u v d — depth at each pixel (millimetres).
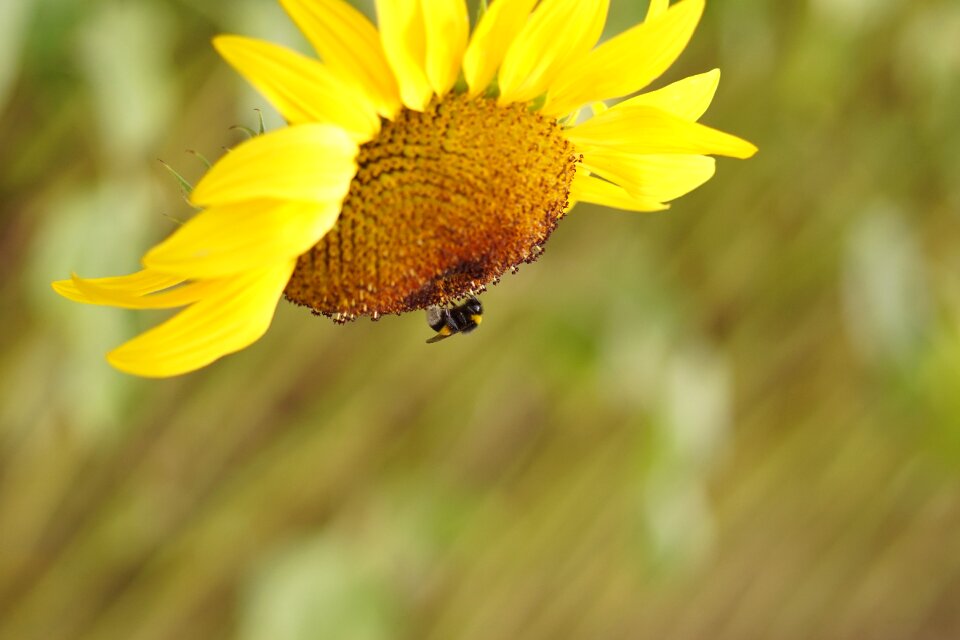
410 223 1144
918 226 1889
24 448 1540
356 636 1622
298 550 1620
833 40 1650
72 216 1378
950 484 2523
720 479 2262
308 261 1145
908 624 2723
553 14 1133
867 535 2527
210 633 1752
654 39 1140
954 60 1730
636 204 1193
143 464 1634
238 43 1094
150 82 1359
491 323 1804
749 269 1942
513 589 2086
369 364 1754
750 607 2453
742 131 1799
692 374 1656
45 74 1351
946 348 1704
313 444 1736
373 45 1119
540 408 1940
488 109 1149
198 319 1114
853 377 2193
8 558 1595
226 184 1079
